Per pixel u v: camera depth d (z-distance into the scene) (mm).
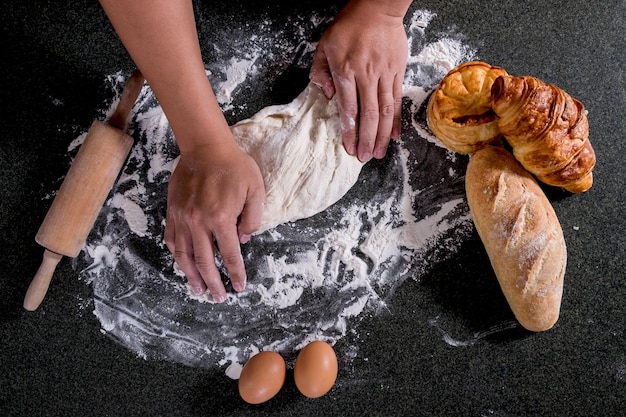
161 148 1043
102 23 1049
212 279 956
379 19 965
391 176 1040
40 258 1034
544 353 1022
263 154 981
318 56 1009
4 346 1026
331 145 988
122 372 1025
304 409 1021
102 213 1037
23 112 1043
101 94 1049
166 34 747
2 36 1045
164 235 997
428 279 1032
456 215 1035
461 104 957
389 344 1027
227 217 898
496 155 971
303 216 1015
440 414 1019
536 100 877
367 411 1021
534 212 938
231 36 1052
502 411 1018
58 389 1023
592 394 1017
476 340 1024
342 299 1033
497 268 972
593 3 1053
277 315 1033
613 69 1054
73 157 1043
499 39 1055
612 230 1034
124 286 1036
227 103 1048
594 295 1028
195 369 1026
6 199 1036
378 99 976
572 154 906
